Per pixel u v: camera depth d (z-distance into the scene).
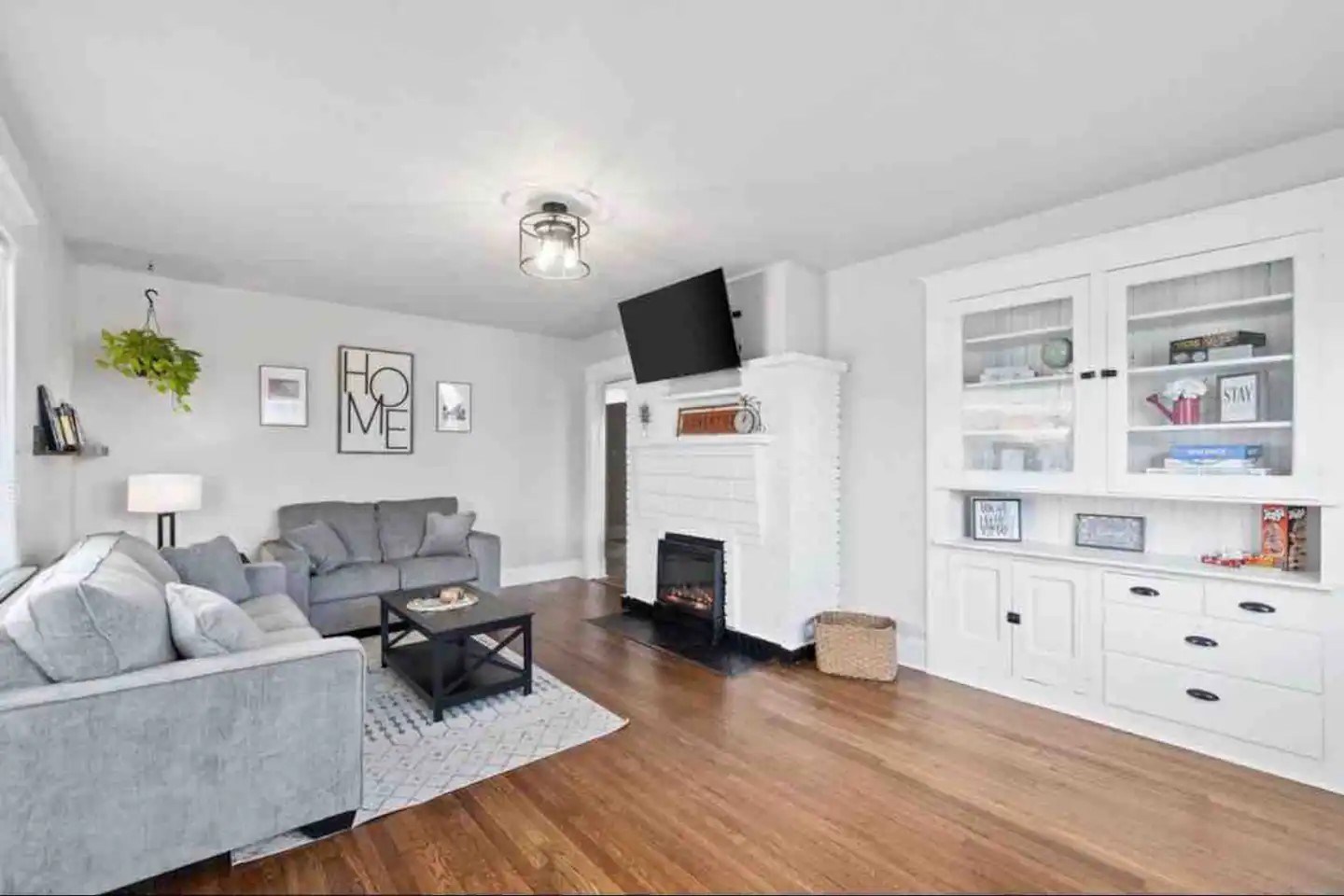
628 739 2.75
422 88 2.05
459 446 5.59
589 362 6.24
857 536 3.97
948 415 3.50
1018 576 3.20
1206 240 2.65
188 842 1.83
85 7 1.66
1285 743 2.43
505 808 2.22
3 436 2.49
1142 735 2.78
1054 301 3.16
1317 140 2.43
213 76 1.99
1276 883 1.84
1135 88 2.09
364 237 3.43
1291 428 2.50
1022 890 1.81
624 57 1.90
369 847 2.00
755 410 4.02
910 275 3.71
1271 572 2.54
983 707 3.10
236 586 3.35
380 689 3.32
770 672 3.61
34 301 2.82
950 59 1.92
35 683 1.72
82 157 2.52
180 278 4.24
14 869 1.62
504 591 5.65
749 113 2.22
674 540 4.56
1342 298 2.34
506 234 3.38
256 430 4.59
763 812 2.20
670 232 3.40
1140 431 2.89
